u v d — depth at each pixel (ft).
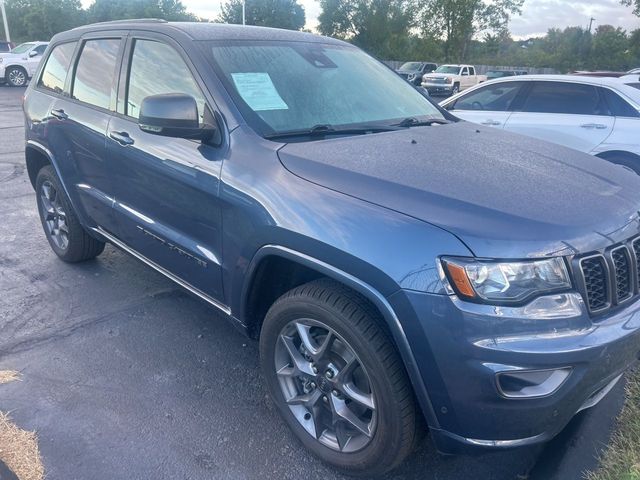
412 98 12.44
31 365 10.85
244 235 8.60
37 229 18.60
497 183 7.83
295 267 8.75
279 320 8.48
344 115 10.50
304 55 11.50
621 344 6.93
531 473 8.38
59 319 12.64
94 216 13.14
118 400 9.89
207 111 9.61
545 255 6.66
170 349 11.55
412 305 6.69
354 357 7.65
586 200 7.62
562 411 6.77
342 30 168.66
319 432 8.45
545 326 6.55
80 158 12.98
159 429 9.19
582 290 6.83
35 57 78.28
